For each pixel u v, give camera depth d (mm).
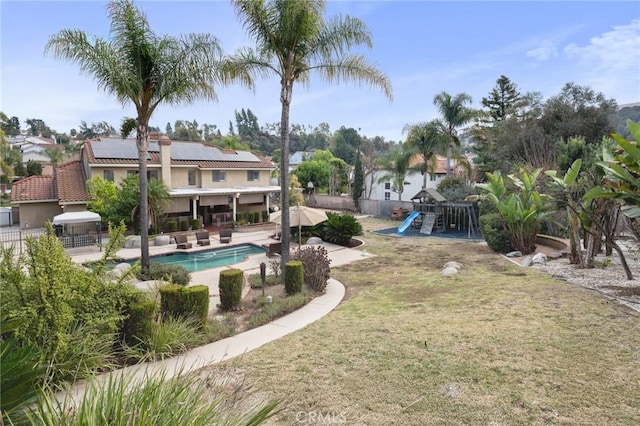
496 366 5395
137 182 23422
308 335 7230
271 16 12133
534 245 15898
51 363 4648
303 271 11438
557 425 4008
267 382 5184
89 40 11930
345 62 12969
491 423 4094
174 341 6418
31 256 5355
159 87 12883
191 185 29203
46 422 2549
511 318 7406
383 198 46500
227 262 17875
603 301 8172
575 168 11062
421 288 10883
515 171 19578
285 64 12523
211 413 2951
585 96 25344
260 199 32906
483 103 40906
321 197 41875
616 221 12359
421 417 4250
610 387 4695
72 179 25938
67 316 5117
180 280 12484
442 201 25781
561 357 5559
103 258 6250
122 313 6164
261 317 8445
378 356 5957
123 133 14586
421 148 33719
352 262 15906
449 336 6629
